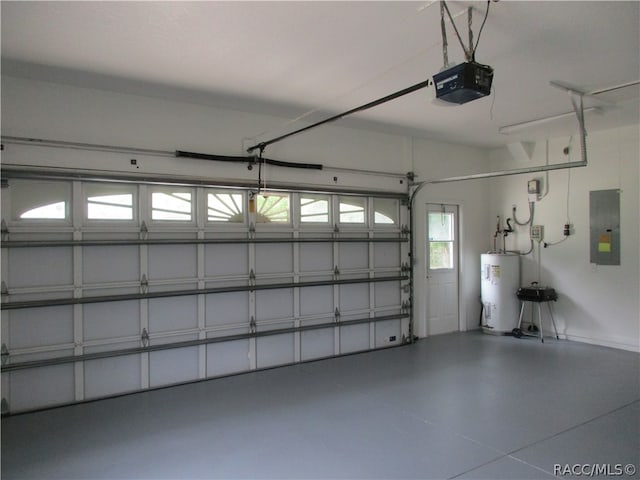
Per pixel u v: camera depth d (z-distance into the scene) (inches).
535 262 262.5
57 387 154.6
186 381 178.7
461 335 262.1
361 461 114.9
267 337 198.7
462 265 272.5
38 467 113.0
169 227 175.0
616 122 215.5
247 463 114.3
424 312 255.3
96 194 162.2
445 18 112.3
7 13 107.7
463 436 128.6
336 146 220.4
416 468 111.1
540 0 104.9
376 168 234.5
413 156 249.8
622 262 226.4
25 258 149.9
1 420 142.6
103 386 162.2
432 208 262.7
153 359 172.2
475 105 188.1
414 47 130.0
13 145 147.8
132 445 124.6
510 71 150.5
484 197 283.7
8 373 146.8
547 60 141.3
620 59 140.8
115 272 165.3
